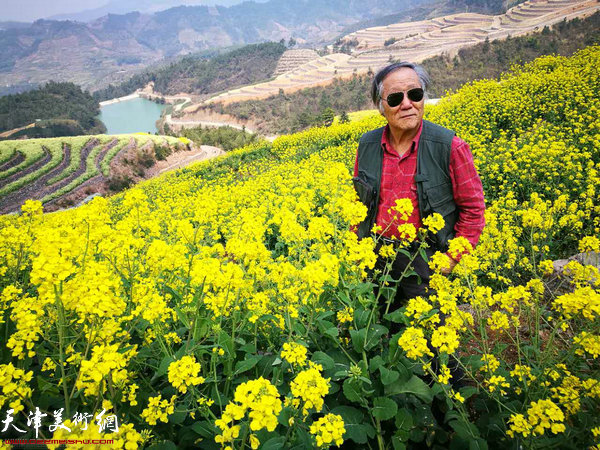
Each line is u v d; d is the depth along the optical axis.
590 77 15.14
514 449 2.02
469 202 2.60
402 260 2.84
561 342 3.23
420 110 2.63
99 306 1.85
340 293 2.57
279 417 1.93
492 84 19.16
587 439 1.93
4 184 52.91
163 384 2.50
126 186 56.53
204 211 3.88
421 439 2.15
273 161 20.80
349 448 2.17
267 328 2.71
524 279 4.53
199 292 2.32
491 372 2.35
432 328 2.39
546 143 8.70
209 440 2.06
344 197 3.07
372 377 2.54
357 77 177.38
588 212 5.15
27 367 2.38
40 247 1.93
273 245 6.52
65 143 66.12
